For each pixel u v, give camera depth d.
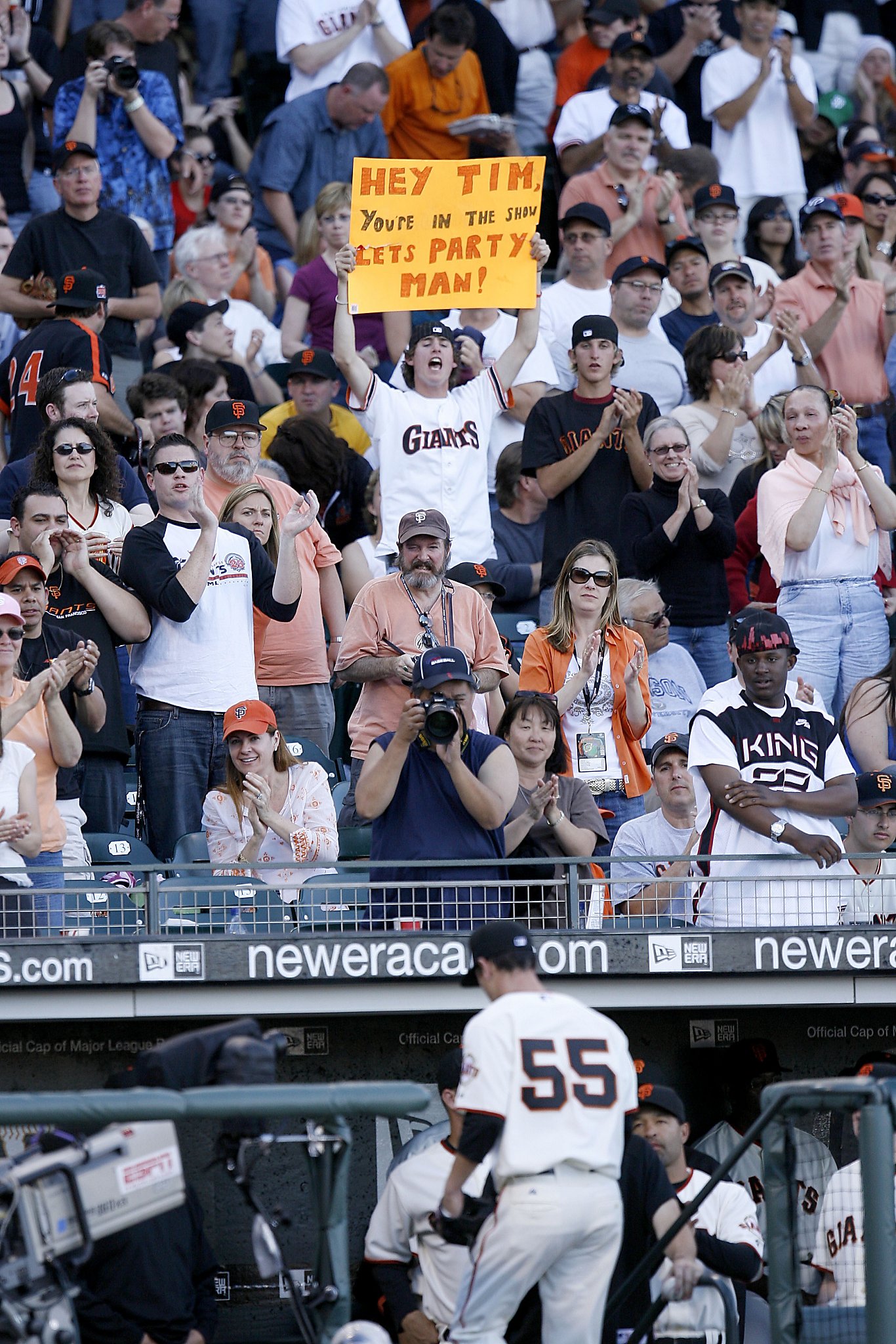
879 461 40.19
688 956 23.08
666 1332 21.30
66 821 25.52
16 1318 16.05
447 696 23.23
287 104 46.50
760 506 32.09
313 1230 24.86
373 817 23.70
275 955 22.48
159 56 45.53
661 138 45.34
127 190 43.03
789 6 54.03
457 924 23.42
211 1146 24.83
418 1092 16.55
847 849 26.55
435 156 47.03
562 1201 18.48
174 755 26.94
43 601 26.16
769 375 39.34
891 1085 17.80
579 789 25.95
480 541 33.22
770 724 24.97
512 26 50.00
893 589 34.59
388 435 32.75
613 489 33.16
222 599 27.36
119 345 38.59
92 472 28.95
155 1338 19.69
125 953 22.25
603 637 28.16
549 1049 18.88
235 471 30.42
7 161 44.69
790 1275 18.84
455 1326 18.81
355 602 26.84
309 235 42.50
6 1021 23.38
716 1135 25.48
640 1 51.28
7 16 46.03
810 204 40.38
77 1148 16.75
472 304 32.09
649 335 37.81
